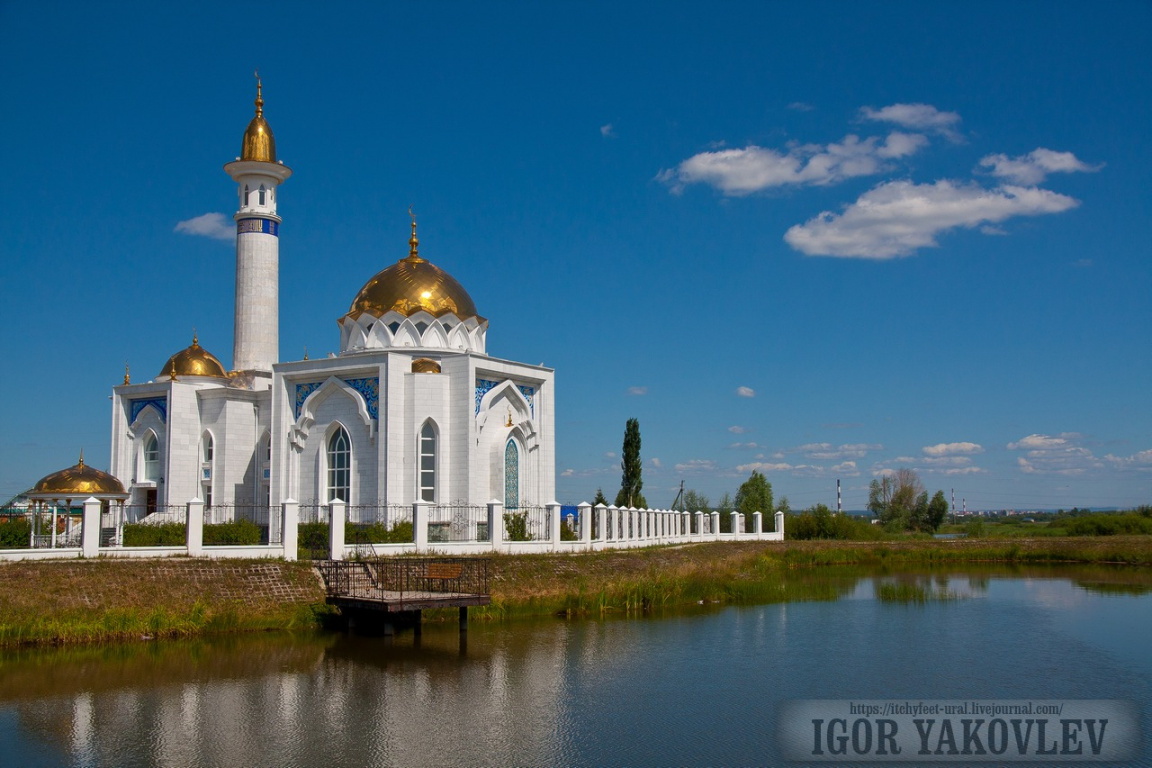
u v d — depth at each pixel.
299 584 36.94
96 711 24.34
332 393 50.38
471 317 54.59
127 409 56.91
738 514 79.88
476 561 41.34
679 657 31.91
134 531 43.16
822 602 47.34
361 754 21.19
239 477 54.34
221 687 26.73
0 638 30.98
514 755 21.27
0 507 43.78
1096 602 47.88
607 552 49.72
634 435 85.62
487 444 51.09
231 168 58.00
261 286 57.78
